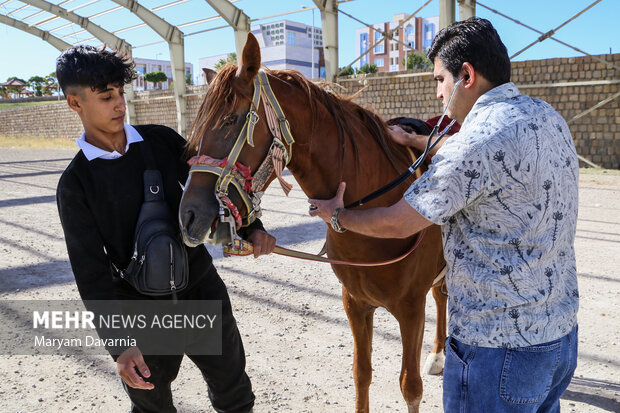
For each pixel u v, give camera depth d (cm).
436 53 160
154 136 187
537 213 136
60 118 3253
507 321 138
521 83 1482
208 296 191
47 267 537
